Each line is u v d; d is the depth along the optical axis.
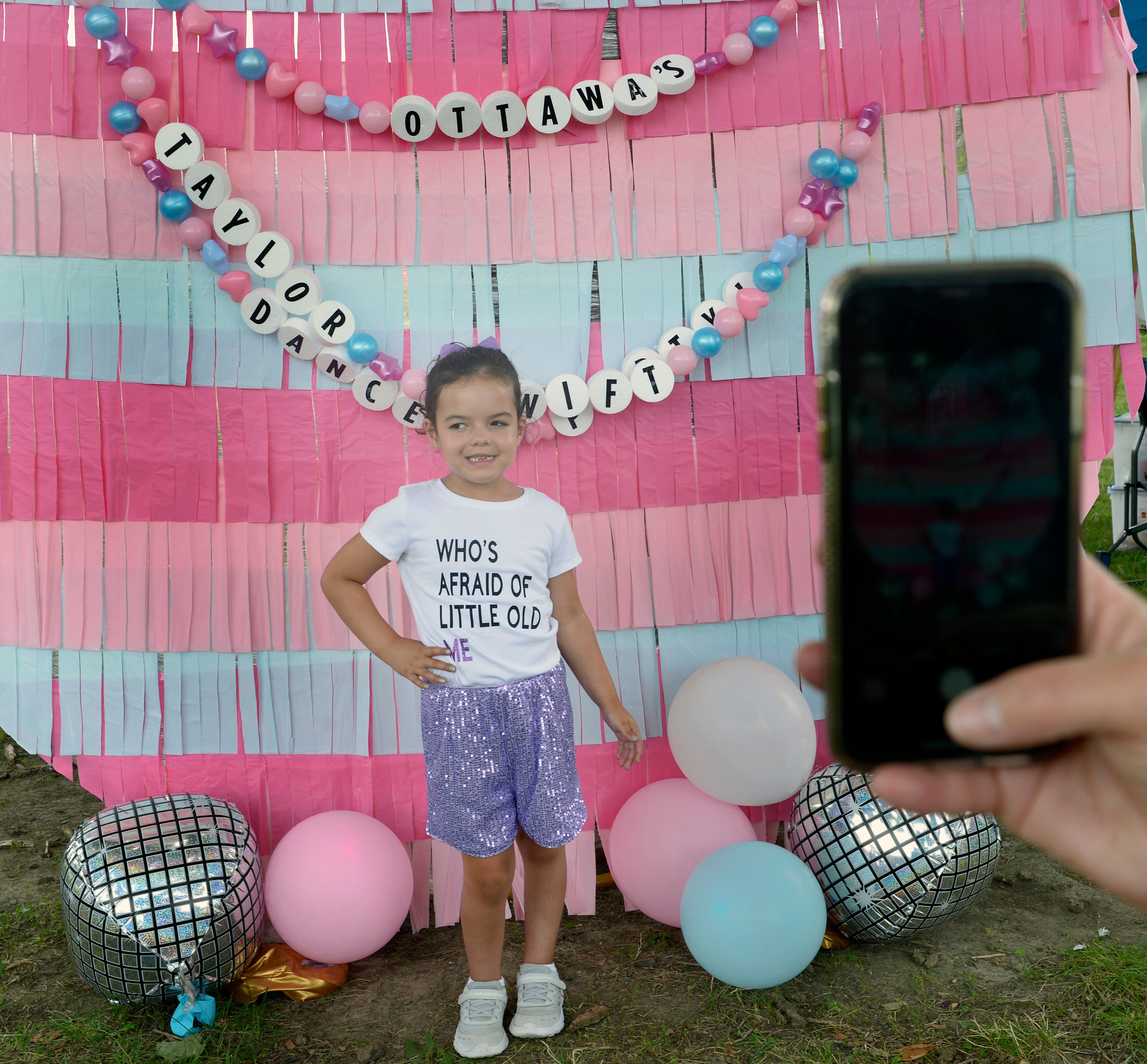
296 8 2.13
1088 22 2.23
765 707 2.04
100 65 2.11
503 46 2.17
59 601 2.22
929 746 0.61
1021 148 2.26
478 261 2.23
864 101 2.24
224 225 2.11
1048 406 0.60
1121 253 2.28
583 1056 1.81
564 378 2.20
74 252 2.14
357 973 2.11
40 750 2.24
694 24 2.20
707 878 1.89
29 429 2.18
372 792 2.30
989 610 0.61
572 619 2.06
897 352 0.60
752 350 2.29
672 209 2.24
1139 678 0.52
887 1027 1.85
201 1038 1.85
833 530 0.60
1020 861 2.46
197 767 2.28
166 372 2.19
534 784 1.89
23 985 2.03
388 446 2.23
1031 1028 1.82
